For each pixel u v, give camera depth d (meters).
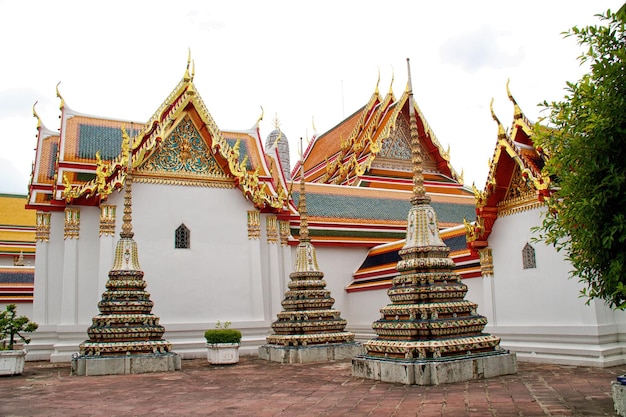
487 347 13.89
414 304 13.88
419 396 11.15
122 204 23.03
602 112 7.69
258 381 14.51
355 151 41.94
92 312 22.45
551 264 16.70
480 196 18.36
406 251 14.81
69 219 22.72
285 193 27.78
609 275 8.19
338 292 29.30
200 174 24.69
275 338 20.34
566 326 16.09
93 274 22.75
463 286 14.41
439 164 42.19
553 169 8.89
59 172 23.84
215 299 23.94
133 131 27.06
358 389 12.42
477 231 18.64
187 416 9.93
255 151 29.27
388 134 39.72
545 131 9.96
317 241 28.84
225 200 24.97
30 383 15.06
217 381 14.73
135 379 15.50
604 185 7.95
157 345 17.72
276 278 25.66
